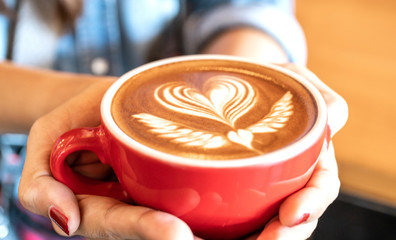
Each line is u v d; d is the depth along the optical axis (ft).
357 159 1.67
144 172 0.70
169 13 1.69
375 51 1.97
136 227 0.71
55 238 1.37
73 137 0.77
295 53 1.44
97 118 0.95
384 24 2.08
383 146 1.69
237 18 1.42
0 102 1.26
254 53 1.30
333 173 0.79
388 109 1.79
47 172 0.83
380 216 1.36
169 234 0.68
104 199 0.79
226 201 0.70
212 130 0.76
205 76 0.91
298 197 0.72
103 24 1.66
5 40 1.57
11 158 1.58
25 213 1.39
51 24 1.55
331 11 2.17
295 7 2.22
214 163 0.67
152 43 1.72
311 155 0.71
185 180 0.68
